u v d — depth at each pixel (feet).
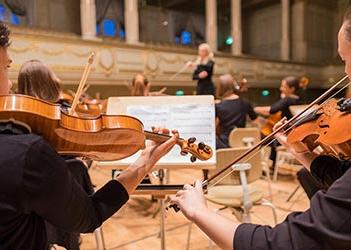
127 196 3.53
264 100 44.19
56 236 6.02
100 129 3.49
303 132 5.16
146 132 3.97
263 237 2.77
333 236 2.49
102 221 3.26
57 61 25.49
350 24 2.93
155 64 31.58
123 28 40.22
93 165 17.11
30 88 6.49
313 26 47.03
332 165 4.66
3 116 2.97
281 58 44.75
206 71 18.47
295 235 2.65
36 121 3.10
